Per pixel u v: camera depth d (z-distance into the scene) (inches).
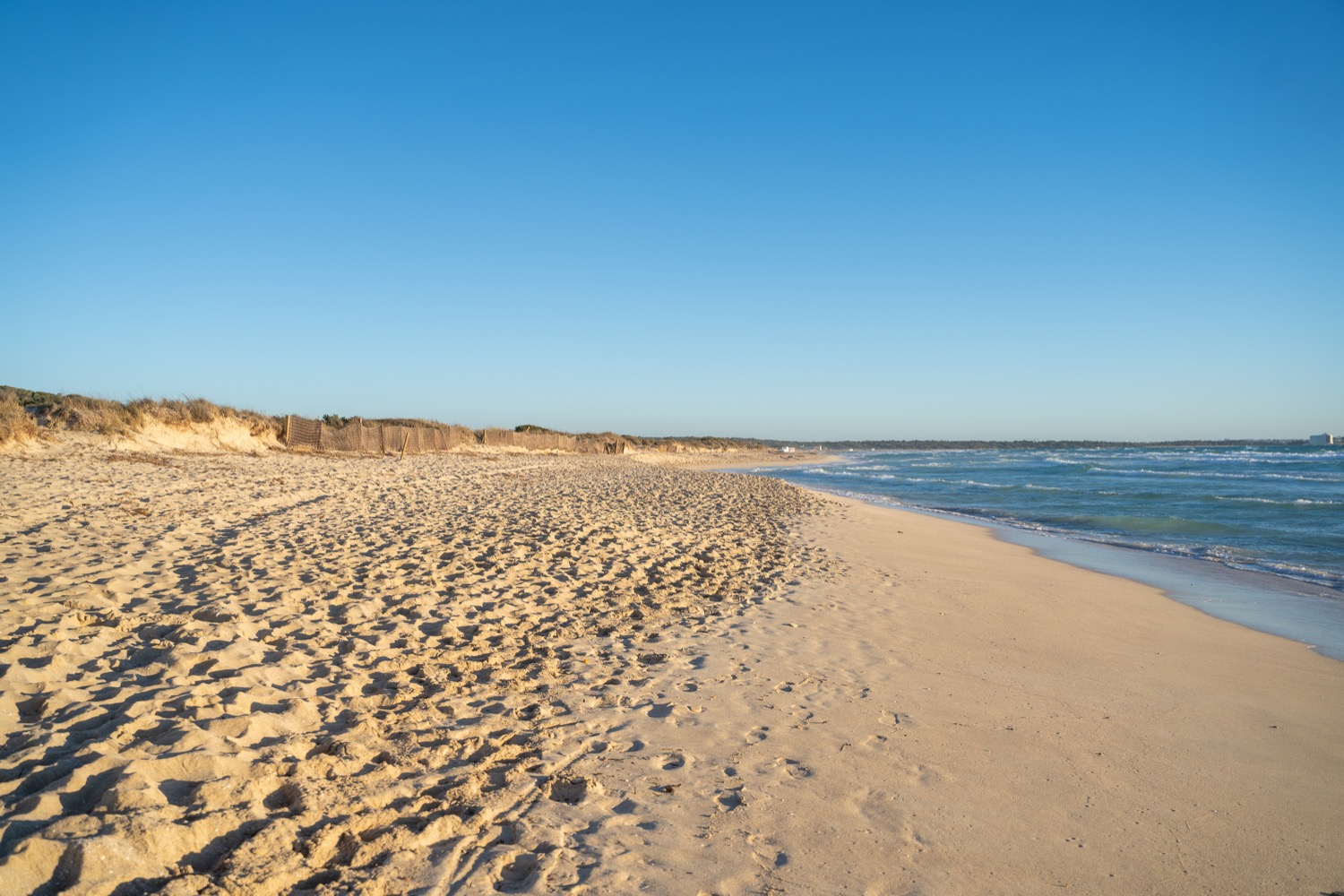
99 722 141.4
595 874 112.1
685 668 217.2
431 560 330.3
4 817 102.8
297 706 158.7
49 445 653.3
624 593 305.4
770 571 382.9
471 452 1504.7
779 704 191.8
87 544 313.7
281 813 118.0
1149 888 120.7
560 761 150.3
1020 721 189.6
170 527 374.6
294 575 282.2
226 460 786.2
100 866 93.1
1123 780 159.3
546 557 359.3
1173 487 1228.5
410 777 137.1
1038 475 1718.8
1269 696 223.6
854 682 213.5
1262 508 869.8
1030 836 134.5
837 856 123.6
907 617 299.9
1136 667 247.8
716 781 147.4
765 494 884.6
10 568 257.1
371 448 1198.9
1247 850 133.6
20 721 139.9
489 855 114.3
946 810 141.8
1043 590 382.6
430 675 191.5
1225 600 381.1
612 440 2728.8
